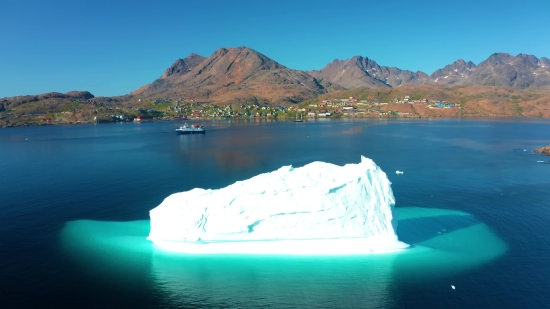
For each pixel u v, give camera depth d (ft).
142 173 326.85
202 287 130.31
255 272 138.62
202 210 154.71
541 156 409.28
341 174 160.35
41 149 520.01
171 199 161.07
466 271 139.54
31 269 142.72
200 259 147.23
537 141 559.79
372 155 426.51
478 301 121.39
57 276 137.49
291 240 153.28
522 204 222.07
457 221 192.03
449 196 241.35
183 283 132.57
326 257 147.02
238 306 119.96
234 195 153.17
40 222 192.65
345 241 152.87
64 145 574.97
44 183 286.46
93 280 134.82
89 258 150.82
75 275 138.10
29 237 172.45
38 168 357.61
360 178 154.61
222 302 122.11
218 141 613.11
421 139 605.31
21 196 245.86
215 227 152.76
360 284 131.34
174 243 156.87
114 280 134.82
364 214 153.38
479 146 504.43
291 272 138.31
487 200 231.30
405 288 129.08
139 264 145.59
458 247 159.43
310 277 135.33
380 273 137.69
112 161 399.44
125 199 237.04
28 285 131.64
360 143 554.87
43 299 123.34
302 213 151.02
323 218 151.23
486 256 151.33
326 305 120.37
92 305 120.26
